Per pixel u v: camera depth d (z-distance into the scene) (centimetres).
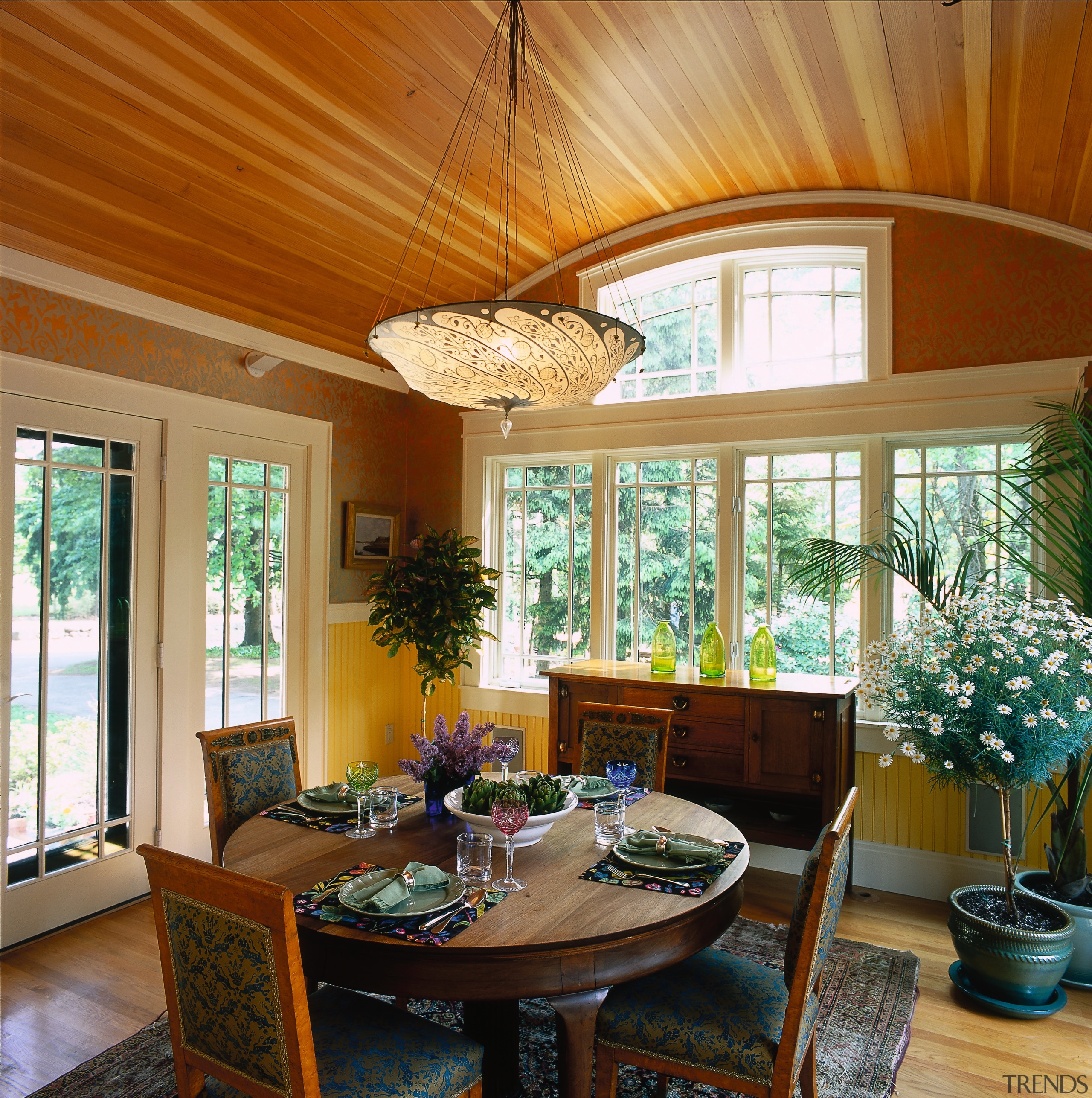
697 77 290
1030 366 343
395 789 239
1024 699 248
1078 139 273
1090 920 274
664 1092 215
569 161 354
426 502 506
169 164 291
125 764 345
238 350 396
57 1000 265
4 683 300
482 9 253
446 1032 171
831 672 390
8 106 248
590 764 307
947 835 356
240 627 400
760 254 404
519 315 197
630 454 443
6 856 301
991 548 359
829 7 248
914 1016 261
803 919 177
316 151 310
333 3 246
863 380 379
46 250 304
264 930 134
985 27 237
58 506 319
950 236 363
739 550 414
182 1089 155
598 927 165
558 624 466
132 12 232
